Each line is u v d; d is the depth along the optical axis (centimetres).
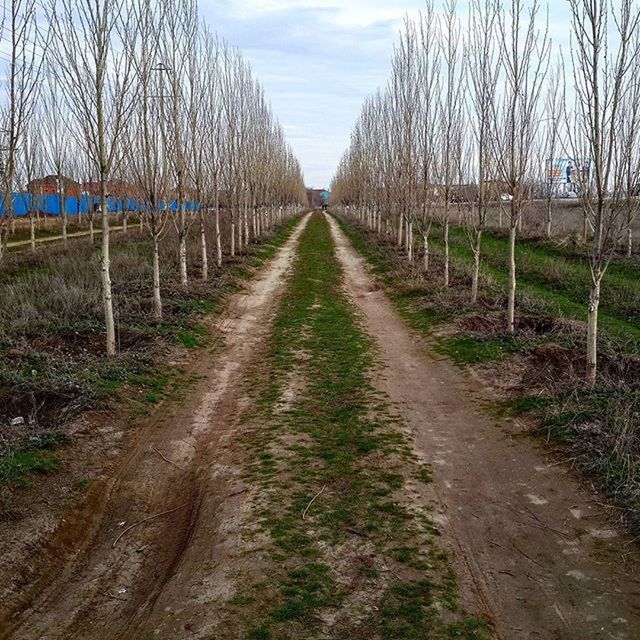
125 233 3306
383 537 581
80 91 1035
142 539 608
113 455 775
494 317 1457
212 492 692
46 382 906
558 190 3241
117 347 1212
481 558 551
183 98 1738
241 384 1119
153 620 466
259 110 3884
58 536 585
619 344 1173
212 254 2666
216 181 2316
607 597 491
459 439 833
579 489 668
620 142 861
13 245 2938
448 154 1911
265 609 470
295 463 748
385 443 813
